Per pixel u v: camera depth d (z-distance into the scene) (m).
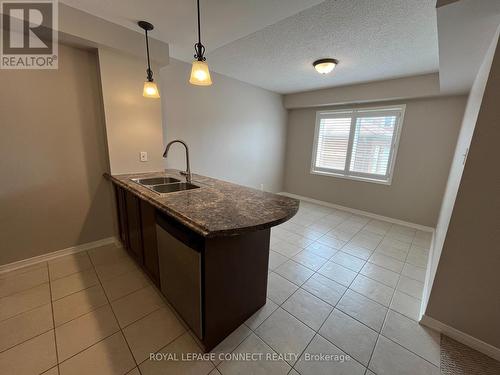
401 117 3.58
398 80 3.27
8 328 1.50
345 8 1.71
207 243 1.22
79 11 1.83
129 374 1.25
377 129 3.88
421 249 2.86
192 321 1.40
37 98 2.00
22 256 2.13
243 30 1.96
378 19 1.84
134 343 1.44
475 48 1.59
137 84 2.39
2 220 1.99
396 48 2.34
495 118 1.22
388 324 1.66
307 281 2.14
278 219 1.26
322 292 1.99
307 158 4.89
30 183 2.08
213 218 1.24
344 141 4.31
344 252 2.74
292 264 2.44
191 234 1.29
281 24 1.97
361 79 3.41
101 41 1.98
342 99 3.88
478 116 1.26
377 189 3.97
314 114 4.65
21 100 1.93
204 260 1.23
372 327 1.63
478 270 1.38
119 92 2.29
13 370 1.25
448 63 1.93
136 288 1.93
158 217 1.58
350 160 4.27
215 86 3.53
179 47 2.52
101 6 1.75
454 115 3.14
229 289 1.43
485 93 1.23
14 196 2.02
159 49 2.35
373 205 4.05
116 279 2.03
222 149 3.87
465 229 1.39
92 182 2.44
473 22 1.29
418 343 1.50
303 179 5.02
